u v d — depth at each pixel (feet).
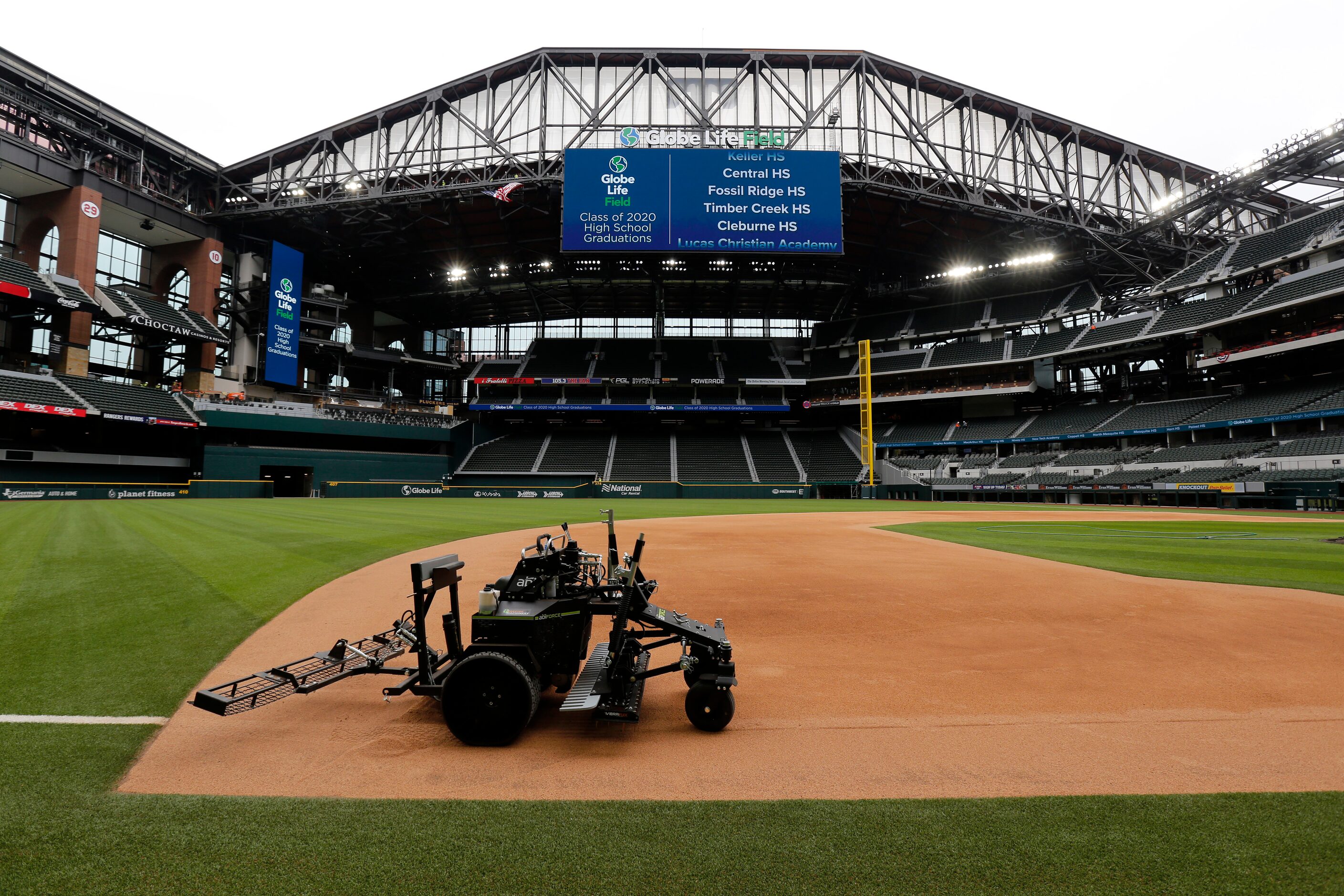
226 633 21.99
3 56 115.34
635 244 139.54
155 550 42.34
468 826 9.95
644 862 8.93
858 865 8.80
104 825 9.75
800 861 8.93
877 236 164.76
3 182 122.31
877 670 19.25
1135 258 171.01
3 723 13.82
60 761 12.00
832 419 221.46
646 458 197.36
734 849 9.27
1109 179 166.20
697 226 140.05
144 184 141.28
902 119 155.43
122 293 131.95
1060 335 174.81
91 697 15.62
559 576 15.34
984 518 97.14
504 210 150.41
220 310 152.25
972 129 150.71
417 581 14.53
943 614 27.09
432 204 146.00
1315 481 110.32
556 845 9.40
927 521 87.71
